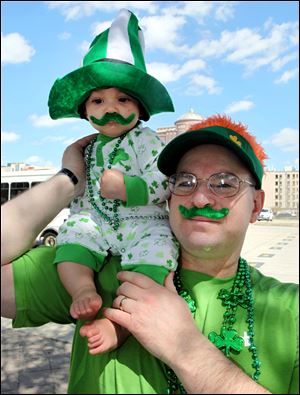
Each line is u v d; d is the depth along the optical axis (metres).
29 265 0.59
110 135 0.68
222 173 0.53
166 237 0.59
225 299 0.54
